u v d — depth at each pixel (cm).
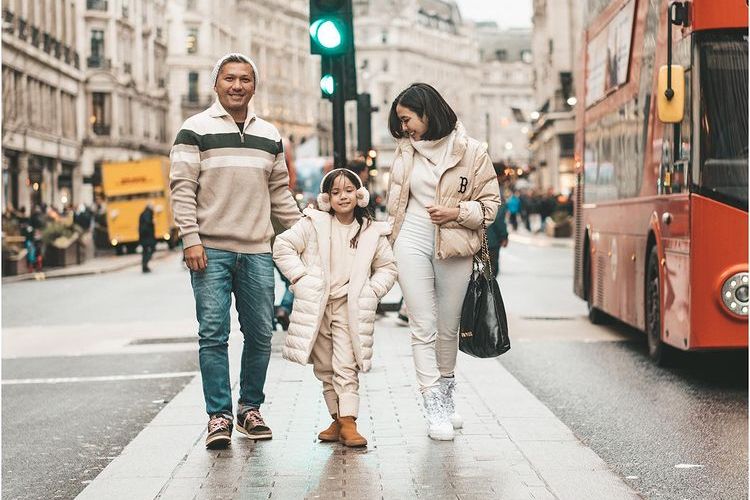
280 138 785
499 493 611
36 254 3819
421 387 769
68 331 1736
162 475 664
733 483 679
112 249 5275
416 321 765
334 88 1345
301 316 740
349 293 743
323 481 641
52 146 6550
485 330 754
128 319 1938
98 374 1238
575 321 1714
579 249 1723
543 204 6425
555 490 617
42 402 1055
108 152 7912
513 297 2223
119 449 831
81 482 722
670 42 1026
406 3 19138
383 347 1295
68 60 7006
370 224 754
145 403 1040
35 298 2553
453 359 792
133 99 8506
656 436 831
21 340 1625
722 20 1012
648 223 1205
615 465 733
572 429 862
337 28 1294
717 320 1018
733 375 1148
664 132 1125
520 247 4831
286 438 773
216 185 752
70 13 7175
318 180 6688
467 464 684
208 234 752
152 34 9200
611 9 1436
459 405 904
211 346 750
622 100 1359
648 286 1220
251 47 13025
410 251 761
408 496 604
